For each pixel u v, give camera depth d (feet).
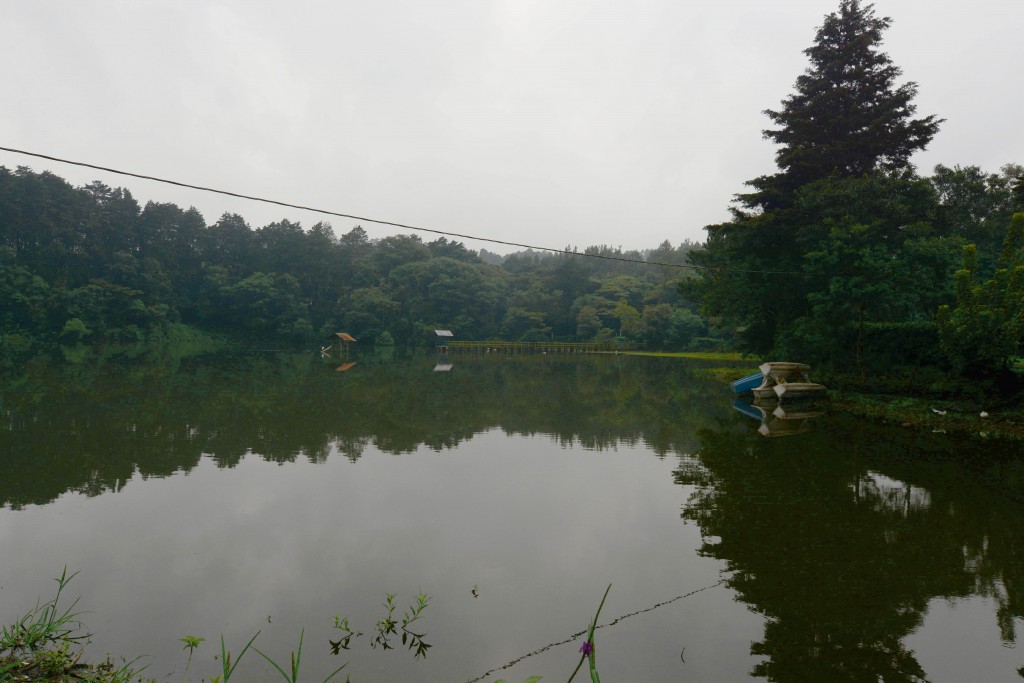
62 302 168.76
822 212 69.56
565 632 14.40
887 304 64.85
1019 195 62.08
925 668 12.84
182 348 177.88
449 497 25.93
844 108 85.40
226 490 26.32
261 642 13.71
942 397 52.03
